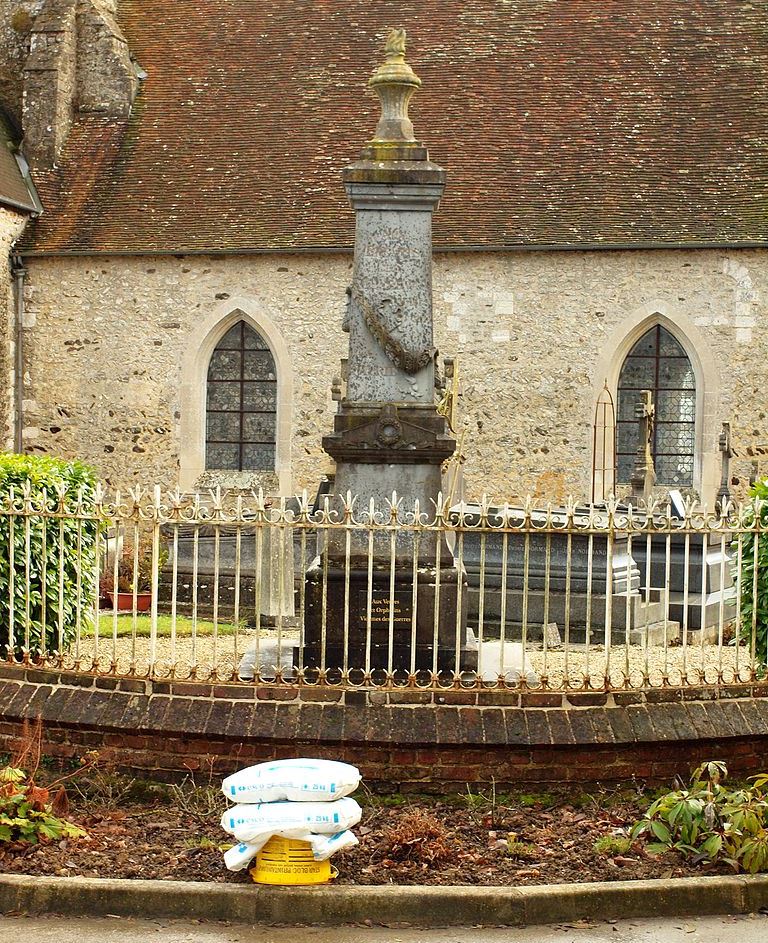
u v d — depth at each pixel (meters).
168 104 23.66
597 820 7.43
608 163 21.20
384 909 6.34
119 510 8.23
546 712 7.82
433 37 23.39
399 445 8.78
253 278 21.70
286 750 7.76
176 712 7.89
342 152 22.23
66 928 6.24
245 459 22.33
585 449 20.80
